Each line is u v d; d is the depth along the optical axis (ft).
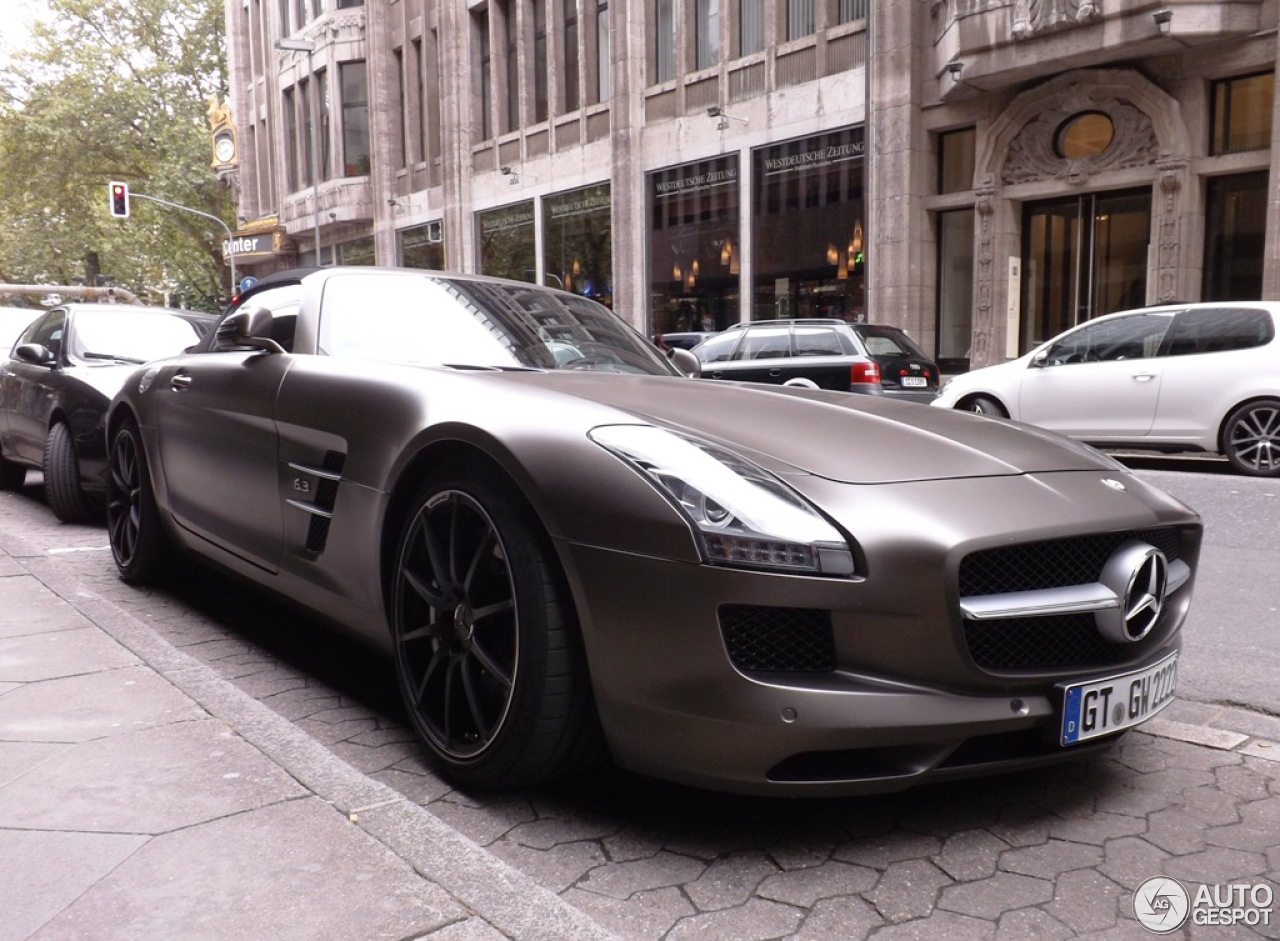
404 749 9.43
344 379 10.30
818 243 63.87
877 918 6.66
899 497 7.53
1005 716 7.38
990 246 55.47
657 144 74.84
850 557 7.11
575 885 7.04
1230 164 46.96
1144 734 10.14
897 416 9.52
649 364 12.57
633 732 7.41
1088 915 6.74
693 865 7.34
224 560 12.49
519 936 5.90
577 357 11.82
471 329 11.68
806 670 7.21
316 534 10.37
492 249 94.48
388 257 110.42
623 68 76.02
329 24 114.32
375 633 9.61
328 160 118.93
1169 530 8.72
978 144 55.72
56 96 143.13
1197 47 47.03
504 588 8.13
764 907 6.78
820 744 7.02
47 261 159.74
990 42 51.19
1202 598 16.26
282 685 11.21
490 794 8.48
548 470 7.70
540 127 86.79
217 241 153.48
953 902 6.88
